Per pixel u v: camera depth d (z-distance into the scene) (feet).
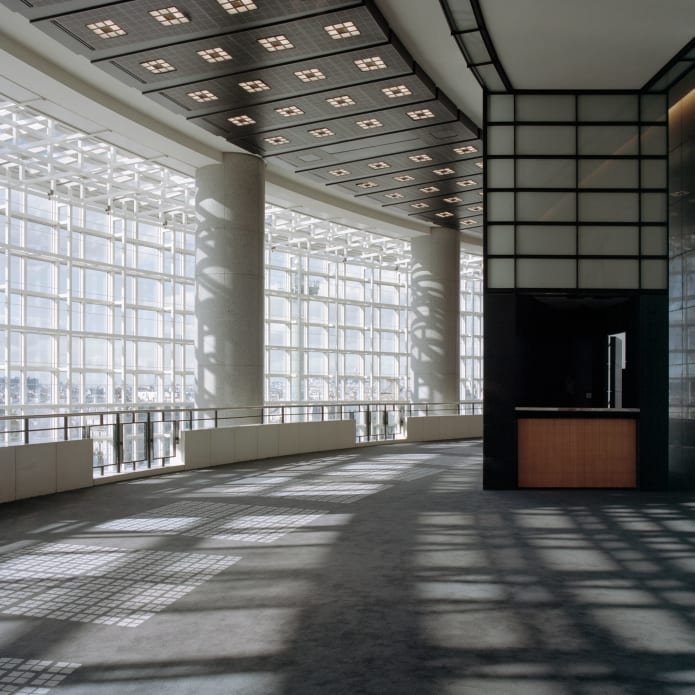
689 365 42.16
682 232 43.27
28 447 38.93
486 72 42.65
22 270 87.86
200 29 36.86
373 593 21.35
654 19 36.11
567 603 20.43
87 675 15.31
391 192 73.15
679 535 29.94
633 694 14.40
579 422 44.24
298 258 121.70
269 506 36.78
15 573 23.62
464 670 15.57
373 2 35.83
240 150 62.39
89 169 87.30
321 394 124.67
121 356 98.84
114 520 32.73
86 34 37.32
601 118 45.19
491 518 33.78
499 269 44.78
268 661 16.06
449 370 93.45
